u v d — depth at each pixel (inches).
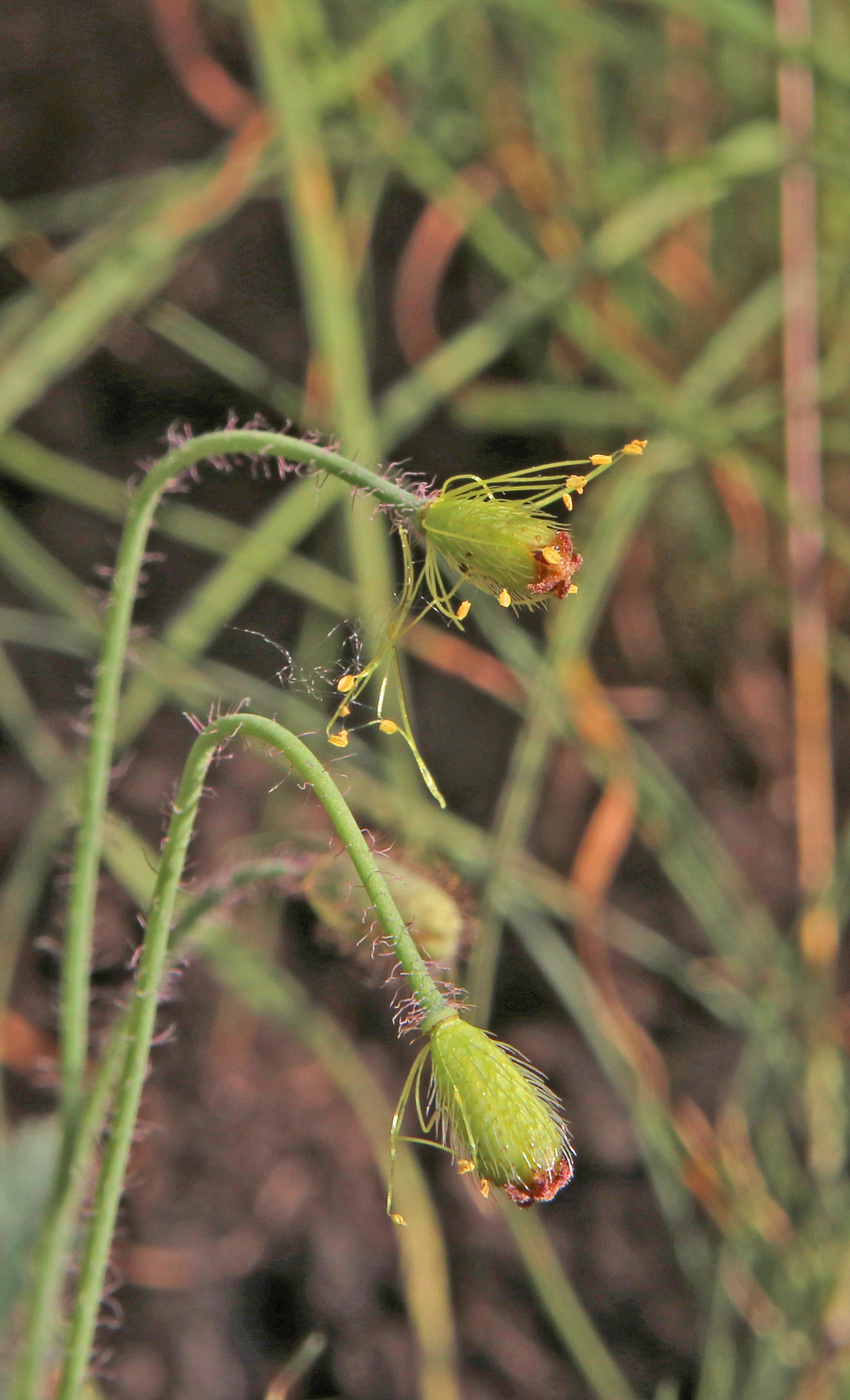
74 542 22.6
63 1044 13.5
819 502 23.0
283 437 12.3
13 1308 15.2
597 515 23.6
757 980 21.1
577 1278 19.3
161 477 12.7
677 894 21.7
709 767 22.9
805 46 21.9
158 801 20.9
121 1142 12.9
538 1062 20.6
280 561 22.0
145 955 12.8
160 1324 18.5
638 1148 20.0
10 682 20.7
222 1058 20.0
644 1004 21.2
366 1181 19.6
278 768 21.0
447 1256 19.5
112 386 23.4
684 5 22.1
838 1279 18.7
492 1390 18.7
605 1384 18.4
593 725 21.9
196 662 21.1
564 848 21.8
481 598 21.8
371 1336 18.8
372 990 20.5
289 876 13.8
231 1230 19.1
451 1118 12.0
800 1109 20.5
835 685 23.7
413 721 22.1
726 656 23.6
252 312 23.9
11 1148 16.3
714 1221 19.6
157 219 22.6
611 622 23.5
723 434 22.6
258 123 23.3
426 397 22.6
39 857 19.1
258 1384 18.4
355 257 23.9
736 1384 18.7
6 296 23.3
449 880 13.8
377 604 20.5
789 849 22.5
